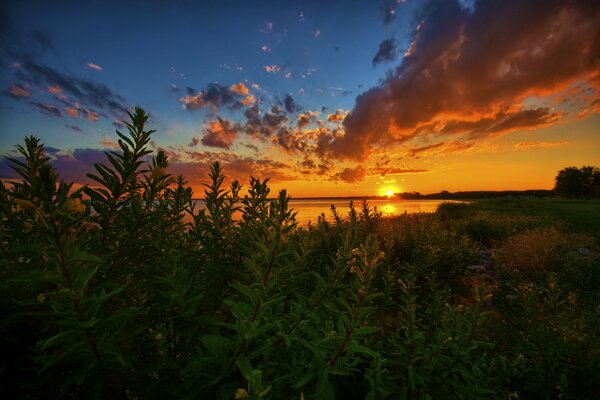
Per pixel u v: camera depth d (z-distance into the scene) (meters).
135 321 1.90
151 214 1.83
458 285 5.71
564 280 5.66
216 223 2.52
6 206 1.69
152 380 1.81
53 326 1.59
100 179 1.80
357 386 2.17
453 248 6.99
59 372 1.55
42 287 1.62
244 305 1.52
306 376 1.55
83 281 1.26
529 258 7.96
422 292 4.88
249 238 2.40
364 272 1.67
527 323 3.41
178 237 2.38
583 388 2.72
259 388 1.10
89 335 1.29
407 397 2.06
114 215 1.97
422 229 9.67
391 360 2.20
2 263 1.51
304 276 2.54
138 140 1.88
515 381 2.82
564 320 3.21
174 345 1.96
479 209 30.72
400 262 6.13
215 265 2.32
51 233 1.16
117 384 1.69
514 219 17.28
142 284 1.90
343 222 5.45
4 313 1.53
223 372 1.43
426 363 2.24
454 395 2.23
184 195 2.42
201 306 2.08
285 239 1.71
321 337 1.74
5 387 1.48
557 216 21.38
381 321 3.07
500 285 4.44
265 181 2.64
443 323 2.74
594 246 9.45
